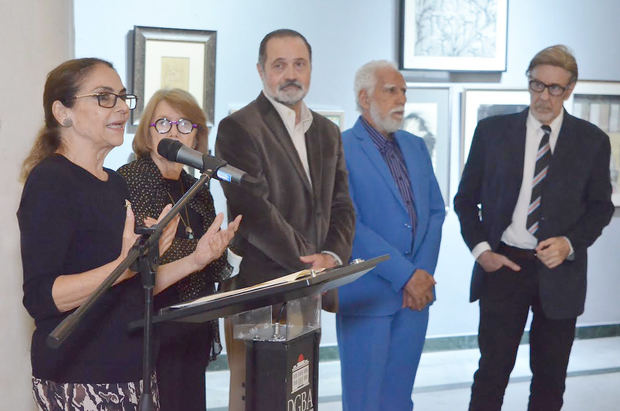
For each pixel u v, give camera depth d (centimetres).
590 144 388
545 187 383
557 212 382
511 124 395
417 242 387
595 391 510
